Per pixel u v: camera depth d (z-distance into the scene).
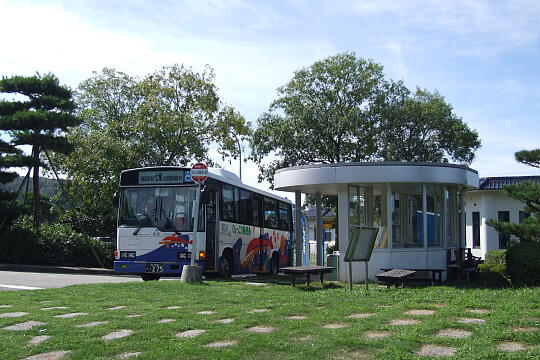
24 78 27.48
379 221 17.53
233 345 7.01
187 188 17.27
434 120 45.00
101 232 35.41
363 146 44.66
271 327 8.11
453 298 10.23
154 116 36.59
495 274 19.72
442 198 17.67
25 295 12.27
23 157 27.36
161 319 8.97
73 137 33.56
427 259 16.88
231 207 19.44
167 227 17.17
